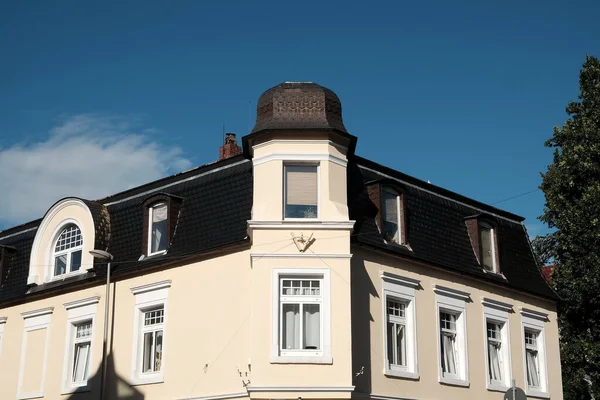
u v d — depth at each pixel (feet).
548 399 96.37
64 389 87.66
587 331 106.93
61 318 91.20
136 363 81.71
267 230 72.54
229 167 82.79
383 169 86.84
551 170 110.93
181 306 79.61
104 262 88.07
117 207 92.22
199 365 76.18
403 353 80.33
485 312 90.99
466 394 85.25
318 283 72.28
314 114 75.51
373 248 78.07
